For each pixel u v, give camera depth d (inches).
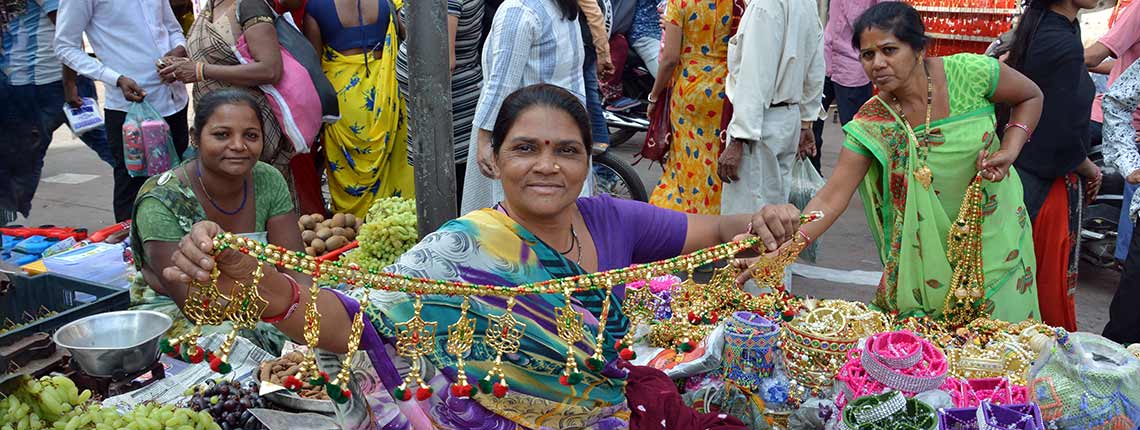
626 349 71.5
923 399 93.8
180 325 122.3
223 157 112.1
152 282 119.6
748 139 156.9
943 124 114.7
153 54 194.2
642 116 274.5
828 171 293.9
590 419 75.1
